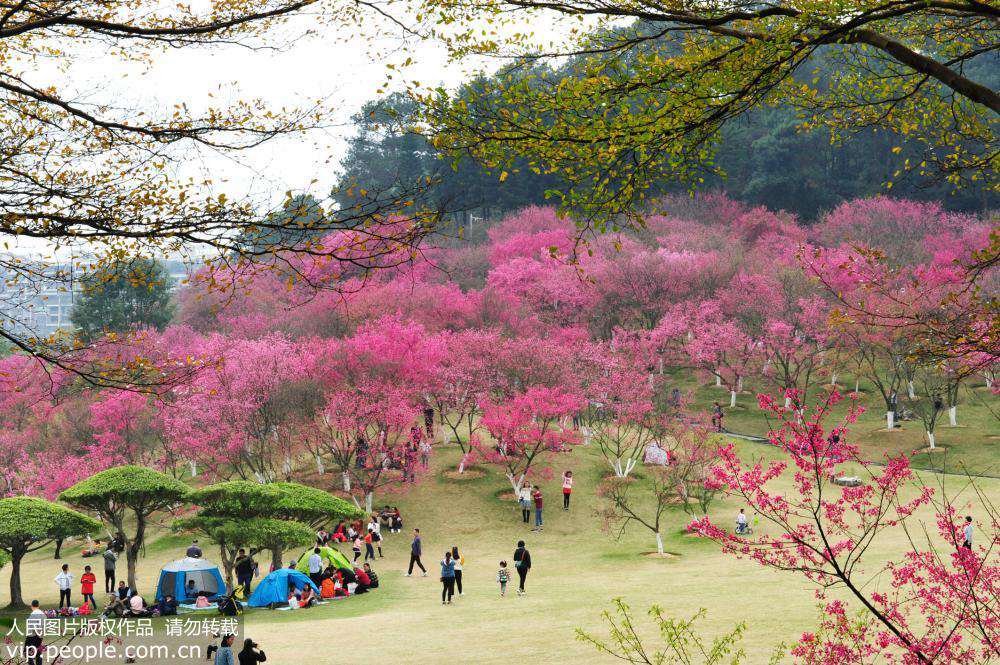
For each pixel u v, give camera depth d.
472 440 53.72
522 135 8.79
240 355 51.50
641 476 50.75
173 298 106.31
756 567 31.25
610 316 75.88
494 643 20.70
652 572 33.41
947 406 59.00
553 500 48.53
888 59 10.52
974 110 10.62
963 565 9.04
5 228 7.67
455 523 45.91
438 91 8.62
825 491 43.75
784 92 10.52
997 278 50.75
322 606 30.86
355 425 47.97
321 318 66.44
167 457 56.00
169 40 8.19
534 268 79.62
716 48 8.63
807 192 109.75
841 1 7.72
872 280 9.85
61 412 57.66
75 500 36.41
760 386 72.69
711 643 17.91
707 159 9.71
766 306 69.50
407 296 67.62
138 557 45.06
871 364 59.50
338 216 7.69
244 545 35.44
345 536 43.59
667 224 95.06
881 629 15.05
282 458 56.28
